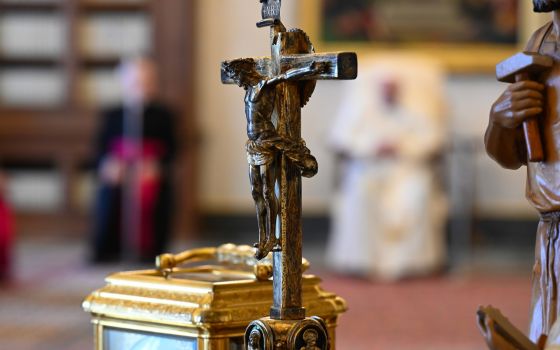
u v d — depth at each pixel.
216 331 1.99
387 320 7.05
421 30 12.78
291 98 1.90
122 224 10.28
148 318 2.06
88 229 13.04
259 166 1.89
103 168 10.33
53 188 13.13
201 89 13.08
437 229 10.20
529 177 2.08
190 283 2.06
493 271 10.30
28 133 13.09
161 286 2.10
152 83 10.42
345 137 10.30
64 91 13.15
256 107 1.89
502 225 12.61
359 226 9.98
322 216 12.83
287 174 1.89
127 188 10.28
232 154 13.05
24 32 13.20
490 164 12.61
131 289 2.13
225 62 1.94
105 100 13.17
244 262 2.32
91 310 2.16
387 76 10.41
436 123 10.38
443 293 8.67
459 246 11.76
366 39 12.84
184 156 12.84
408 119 10.33
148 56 13.03
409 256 9.97
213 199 13.06
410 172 10.16
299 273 1.90
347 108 10.49
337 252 10.14
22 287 8.62
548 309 2.04
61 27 13.19
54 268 10.02
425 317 7.21
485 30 12.73
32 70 13.24
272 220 1.88
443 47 12.75
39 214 13.05
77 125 13.07
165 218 10.33
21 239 12.78
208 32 13.07
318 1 12.84
